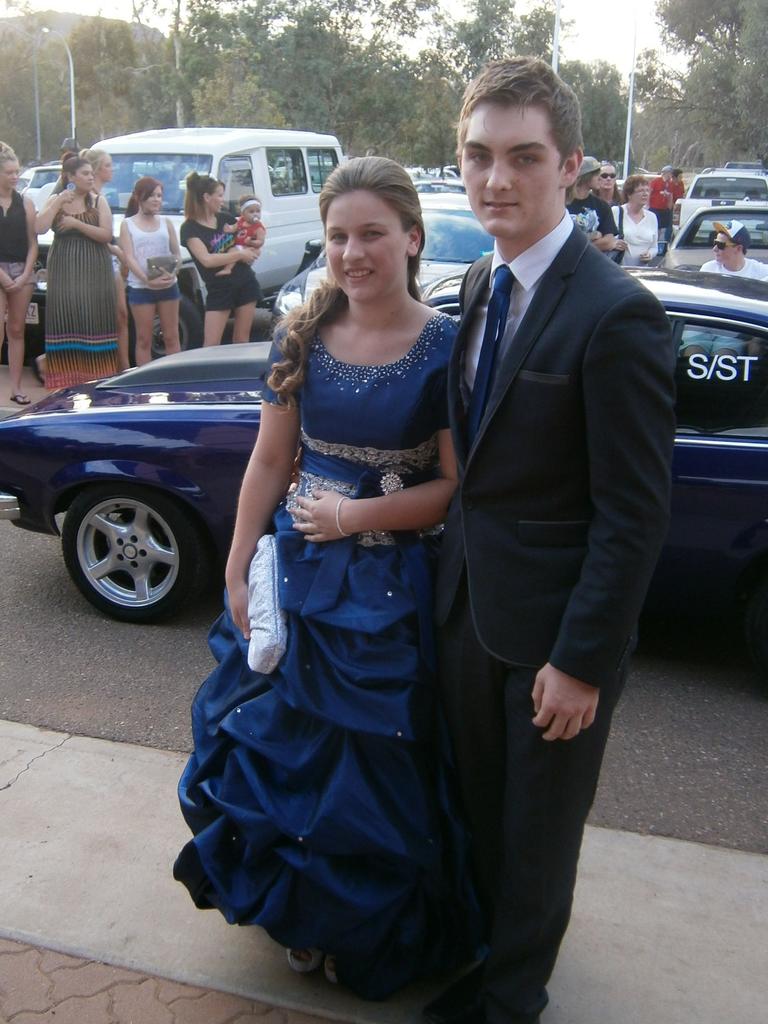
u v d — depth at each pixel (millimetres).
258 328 11414
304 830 2182
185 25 34469
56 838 2949
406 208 2201
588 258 1969
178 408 4371
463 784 2279
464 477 2070
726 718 3854
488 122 1924
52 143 60875
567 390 1909
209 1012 2365
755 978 2514
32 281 8047
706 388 3902
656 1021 2381
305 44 32750
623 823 3164
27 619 4562
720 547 3926
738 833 3133
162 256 8328
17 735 3531
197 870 2393
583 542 2004
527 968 2197
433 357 2258
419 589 2295
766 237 12102
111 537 4504
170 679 4012
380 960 2334
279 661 2271
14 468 4516
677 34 52219
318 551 2338
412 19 33844
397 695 2199
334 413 2291
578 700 1943
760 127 45250
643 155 72875
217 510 4309
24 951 2527
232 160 10797
